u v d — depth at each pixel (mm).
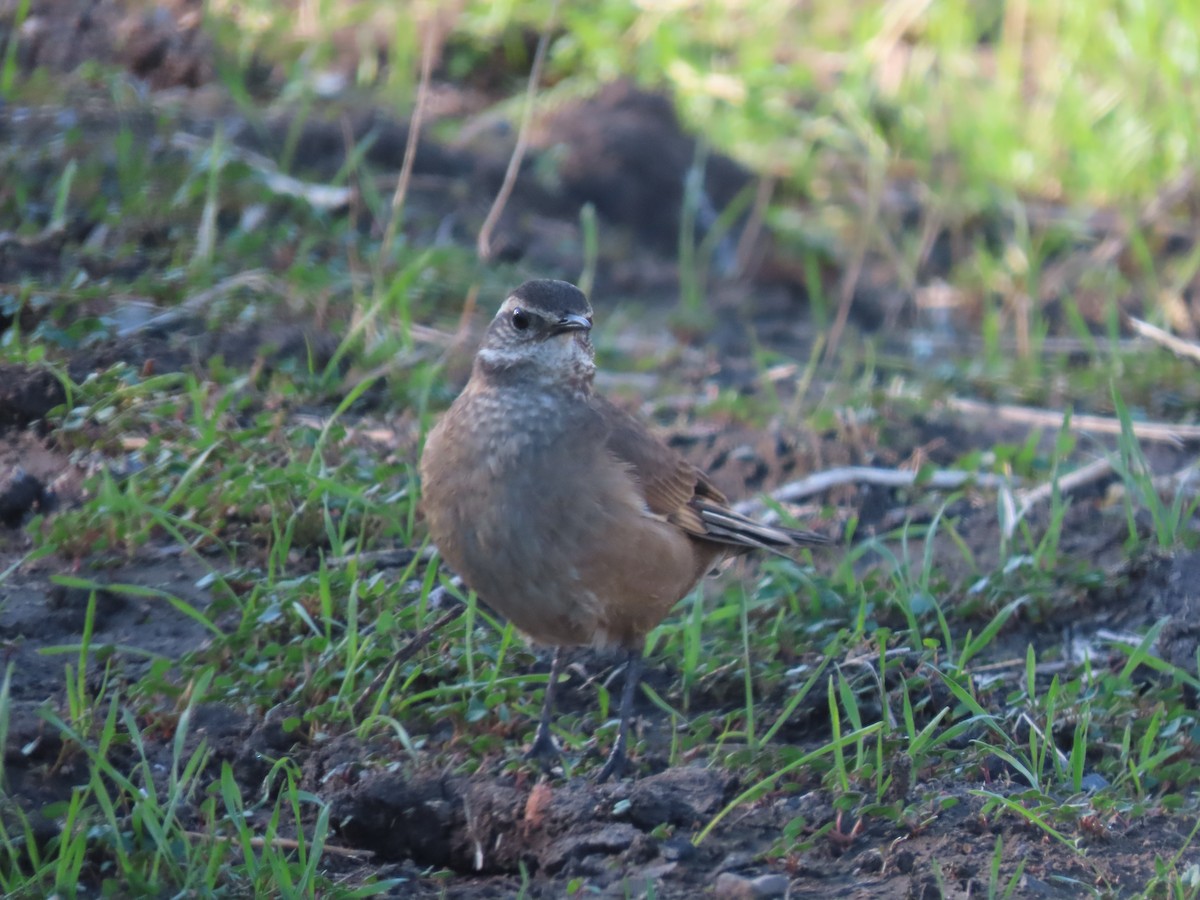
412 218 16969
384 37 20328
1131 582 11953
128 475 11672
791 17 24078
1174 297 18703
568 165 19281
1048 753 9812
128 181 15320
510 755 9594
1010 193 20797
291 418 12797
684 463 10148
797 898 8141
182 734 8445
